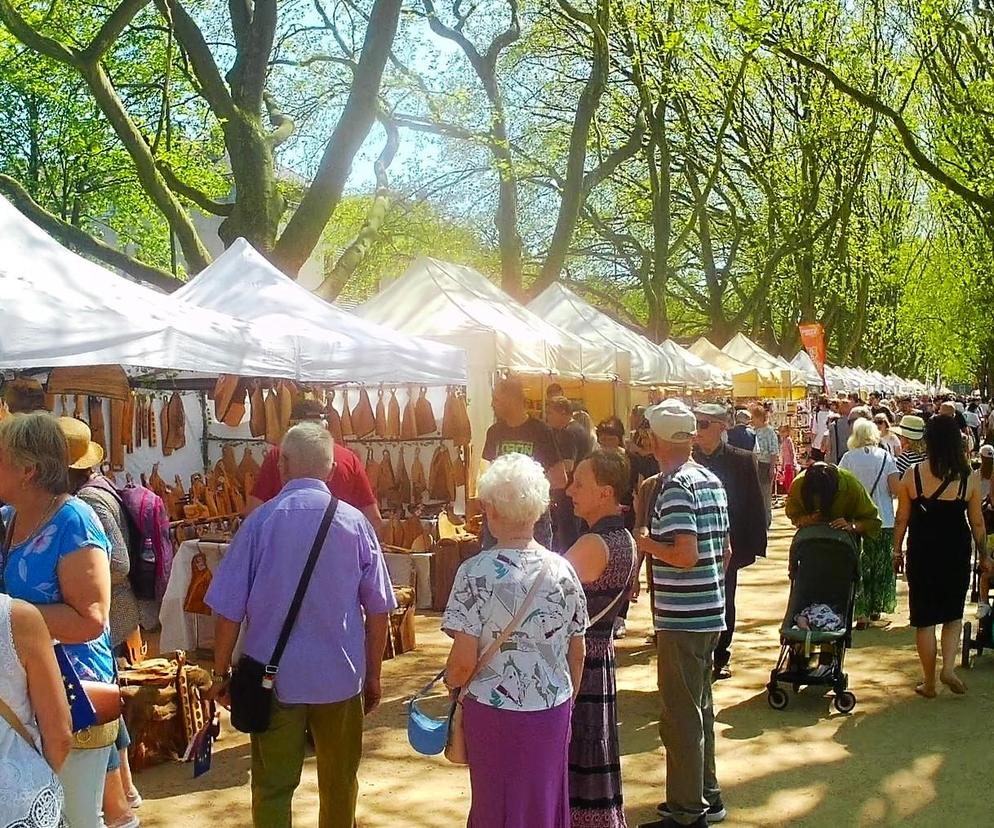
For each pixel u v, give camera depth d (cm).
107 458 855
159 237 2867
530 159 2545
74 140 2348
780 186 2886
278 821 373
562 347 1177
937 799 517
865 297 3703
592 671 414
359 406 1035
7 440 310
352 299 3045
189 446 1016
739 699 703
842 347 4419
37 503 315
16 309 544
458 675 331
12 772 239
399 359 809
